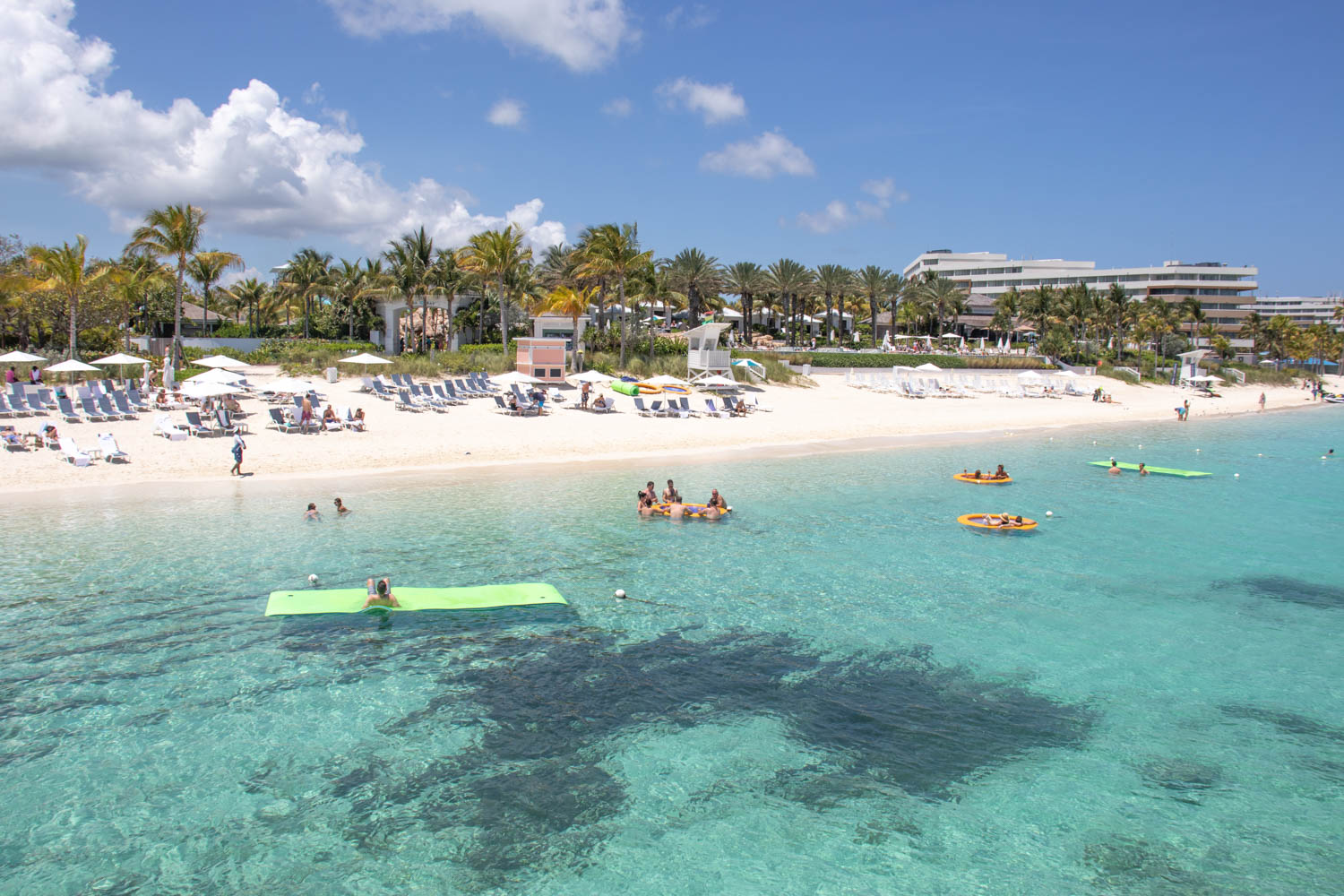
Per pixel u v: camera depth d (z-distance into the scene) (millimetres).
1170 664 12406
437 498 22938
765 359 58125
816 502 23672
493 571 16438
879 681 11711
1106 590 15961
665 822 8344
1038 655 12688
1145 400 66875
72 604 14039
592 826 8250
